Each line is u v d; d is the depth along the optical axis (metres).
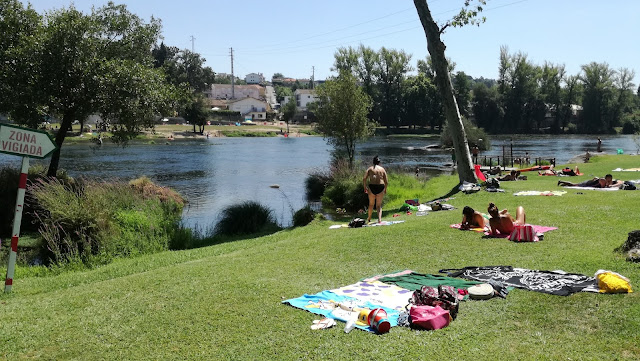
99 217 13.95
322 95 31.12
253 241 14.15
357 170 25.53
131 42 26.27
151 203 16.73
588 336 5.39
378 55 109.56
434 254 9.33
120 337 6.07
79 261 12.27
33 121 21.58
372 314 5.93
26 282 9.84
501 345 5.29
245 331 6.00
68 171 37.41
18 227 8.99
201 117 93.31
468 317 6.07
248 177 36.03
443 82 20.88
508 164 40.69
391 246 10.18
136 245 13.74
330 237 12.16
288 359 5.23
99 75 22.42
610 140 86.19
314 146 73.19
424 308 6.00
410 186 25.53
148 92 23.88
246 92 161.75
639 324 5.53
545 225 11.34
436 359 5.04
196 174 37.75
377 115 111.31
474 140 58.22
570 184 18.59
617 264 7.63
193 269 9.38
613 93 111.12
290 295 7.25
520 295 6.65
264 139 91.50
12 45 21.64
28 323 6.75
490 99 113.31
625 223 10.88
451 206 15.90
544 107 113.25
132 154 54.75
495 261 8.54
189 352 5.54
